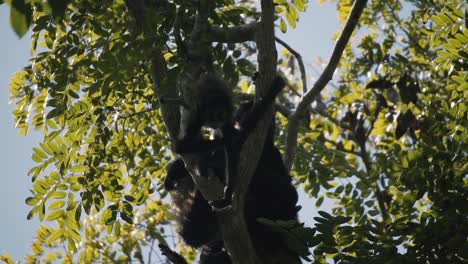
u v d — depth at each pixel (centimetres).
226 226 1098
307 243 1174
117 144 1547
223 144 1183
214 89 1292
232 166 1152
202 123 1223
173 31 1278
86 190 1461
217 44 1435
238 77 1459
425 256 1220
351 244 1177
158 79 1258
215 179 1172
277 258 1378
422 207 1442
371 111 2200
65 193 1453
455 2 1527
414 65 2017
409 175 1284
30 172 1451
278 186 1384
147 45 1238
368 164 2052
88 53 1353
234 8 1461
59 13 683
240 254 1104
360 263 1177
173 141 1201
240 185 1117
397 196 1305
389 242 1170
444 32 1459
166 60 1392
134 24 1276
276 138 1795
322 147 1822
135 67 1323
